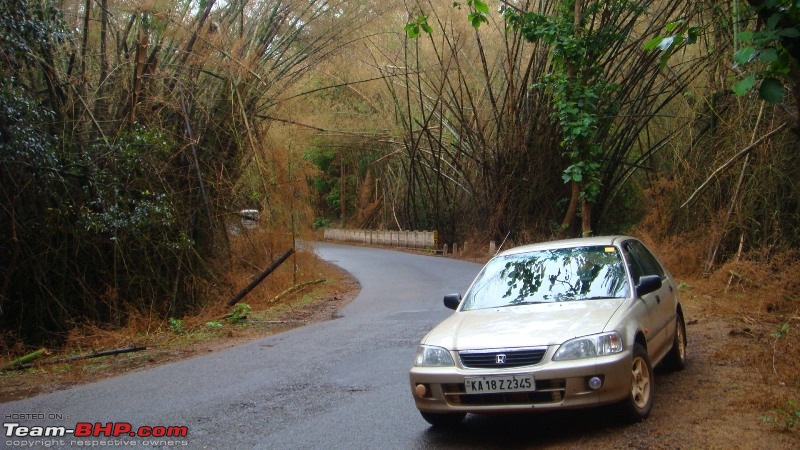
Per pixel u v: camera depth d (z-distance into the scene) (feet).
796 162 42.91
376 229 134.31
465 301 20.71
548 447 15.80
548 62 68.59
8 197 33.40
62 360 31.96
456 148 88.17
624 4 50.70
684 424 16.49
